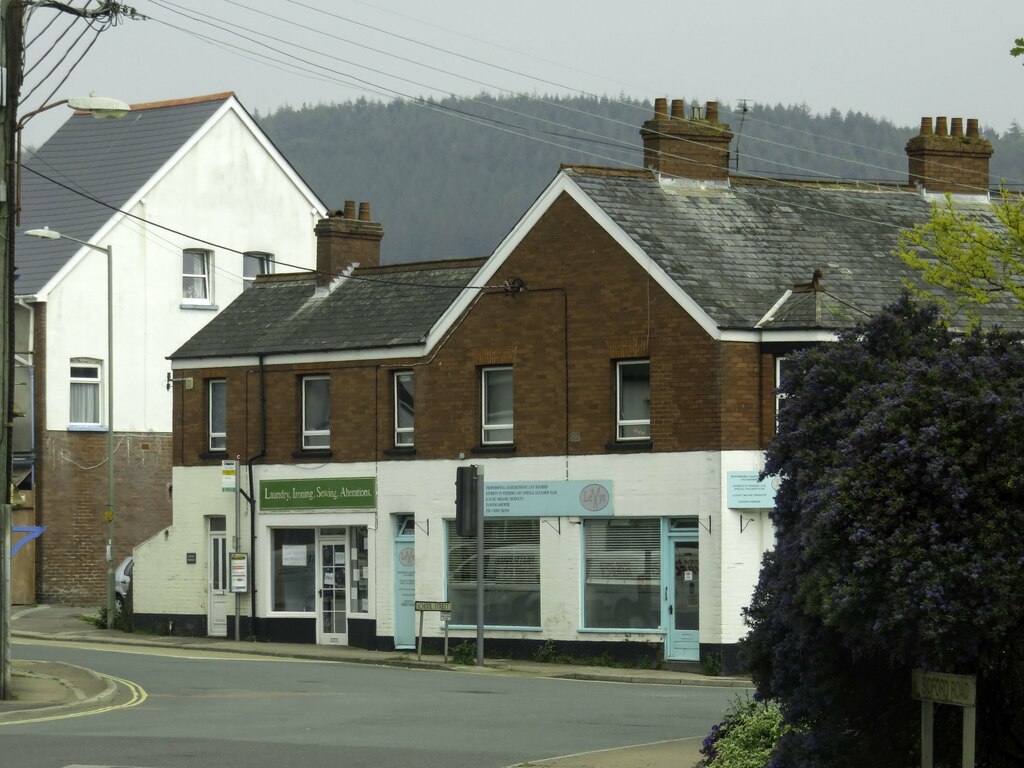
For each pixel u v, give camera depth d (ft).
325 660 142.72
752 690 114.32
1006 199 90.27
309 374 157.28
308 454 155.74
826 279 137.80
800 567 51.39
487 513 141.59
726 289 133.08
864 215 150.10
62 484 195.83
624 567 134.10
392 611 148.66
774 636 55.98
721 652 127.13
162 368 204.74
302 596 156.97
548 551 137.80
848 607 47.98
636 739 80.18
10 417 95.45
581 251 137.59
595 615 135.33
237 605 158.40
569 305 138.00
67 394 196.75
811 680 52.95
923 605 46.52
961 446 48.57
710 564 128.47
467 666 132.67
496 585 141.49
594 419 136.05
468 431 144.05
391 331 151.94
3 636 94.63
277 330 161.48
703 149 145.69
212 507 162.91
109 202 204.33
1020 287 84.12
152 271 204.85
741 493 127.95
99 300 200.13
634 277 134.10
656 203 140.46
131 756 69.77
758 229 142.51
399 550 149.48
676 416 131.13
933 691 48.11
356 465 151.94
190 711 91.81
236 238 213.87
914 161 158.51
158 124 214.90
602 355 135.74
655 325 132.67
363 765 68.23
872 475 49.16
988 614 46.70
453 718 89.25
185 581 164.66
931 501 48.70
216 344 164.14
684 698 104.53
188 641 157.89
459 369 144.97
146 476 202.39
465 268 155.53
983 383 49.62
